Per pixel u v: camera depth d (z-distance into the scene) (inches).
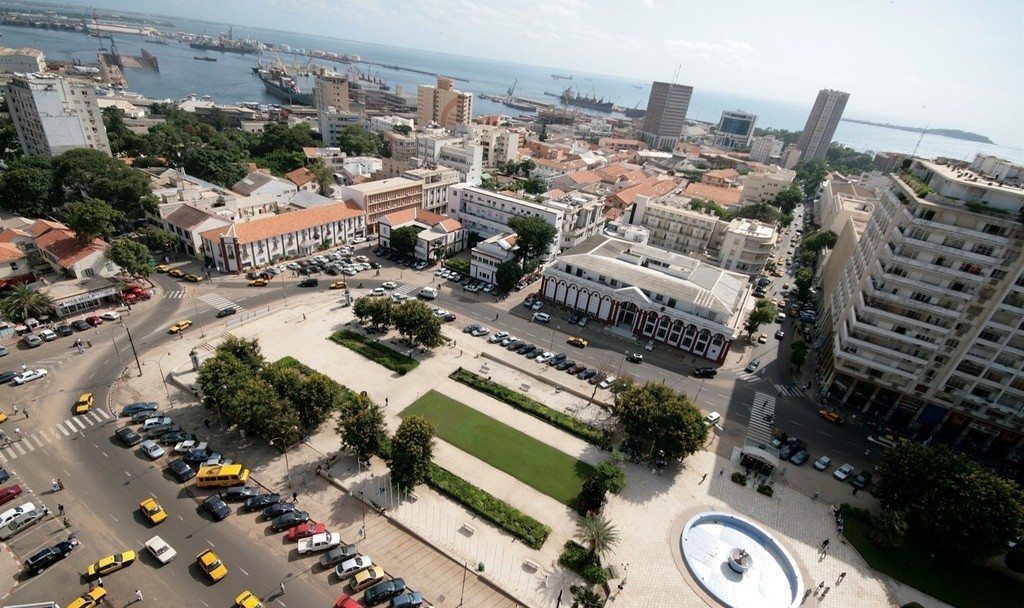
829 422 4188.0
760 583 2758.4
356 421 3068.4
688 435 3292.3
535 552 2751.0
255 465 3134.8
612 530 2925.7
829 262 6653.5
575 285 5393.7
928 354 3988.7
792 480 3501.5
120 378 3764.8
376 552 2669.8
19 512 2603.3
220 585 2423.7
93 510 2736.2
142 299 4837.6
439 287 5743.1
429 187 7628.0
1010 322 3644.2
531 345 4704.7
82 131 7455.7
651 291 5014.8
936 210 3750.0
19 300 4092.0
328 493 2992.1
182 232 5698.8
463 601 2475.4
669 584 2674.7
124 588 2365.9
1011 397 3801.7
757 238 6658.5
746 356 5044.3
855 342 4200.3
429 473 3065.9
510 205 6688.0
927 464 3075.8
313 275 5708.7
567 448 3545.8
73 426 3280.0
